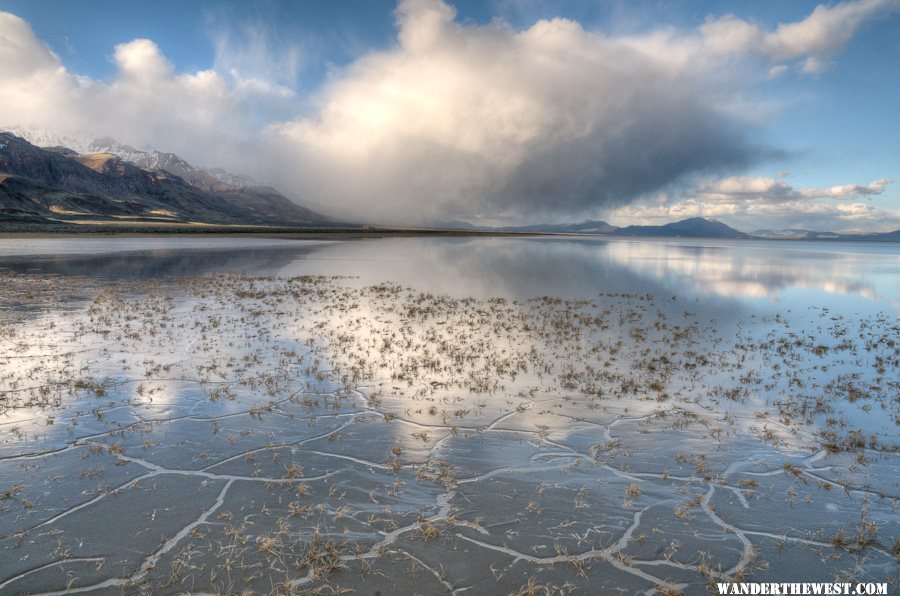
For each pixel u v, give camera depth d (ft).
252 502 24.97
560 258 242.78
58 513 23.77
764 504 25.71
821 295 115.34
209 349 53.88
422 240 496.23
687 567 21.04
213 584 19.39
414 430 33.91
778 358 55.57
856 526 23.99
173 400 38.63
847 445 32.73
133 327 63.77
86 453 29.68
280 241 368.27
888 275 172.96
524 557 21.40
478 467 28.94
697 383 45.42
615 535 23.00
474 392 41.65
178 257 189.47
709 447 32.01
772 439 33.42
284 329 64.85
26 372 44.57
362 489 26.35
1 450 29.96
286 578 19.79
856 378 48.24
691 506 25.41
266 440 31.94
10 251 198.59
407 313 78.79
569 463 29.60
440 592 19.29
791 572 20.83
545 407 38.47
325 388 42.01
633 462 29.86
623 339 62.85
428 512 24.45
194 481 26.84
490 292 107.96
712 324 75.36
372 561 20.90
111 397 38.93
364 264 180.45
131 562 20.56
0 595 18.60
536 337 63.00
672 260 240.12
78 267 141.69
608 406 38.96
